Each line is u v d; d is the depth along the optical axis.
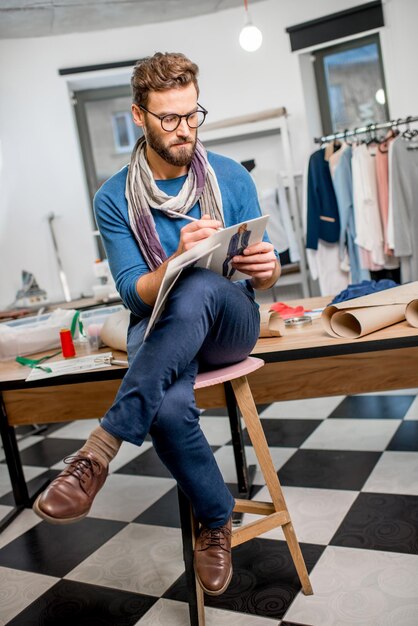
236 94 5.61
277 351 1.85
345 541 1.83
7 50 5.44
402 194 4.38
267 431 2.98
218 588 1.37
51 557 2.02
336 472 2.35
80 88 5.68
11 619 1.69
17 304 5.23
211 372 1.54
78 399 2.26
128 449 3.01
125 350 2.19
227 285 1.45
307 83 5.54
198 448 1.39
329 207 4.62
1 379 2.16
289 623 1.48
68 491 1.31
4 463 3.16
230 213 1.75
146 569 1.85
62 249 5.61
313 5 5.35
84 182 5.66
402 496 2.05
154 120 1.56
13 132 5.48
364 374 1.96
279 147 5.55
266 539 1.92
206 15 5.51
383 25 5.15
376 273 4.81
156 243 1.66
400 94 5.21
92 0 4.83
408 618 1.43
